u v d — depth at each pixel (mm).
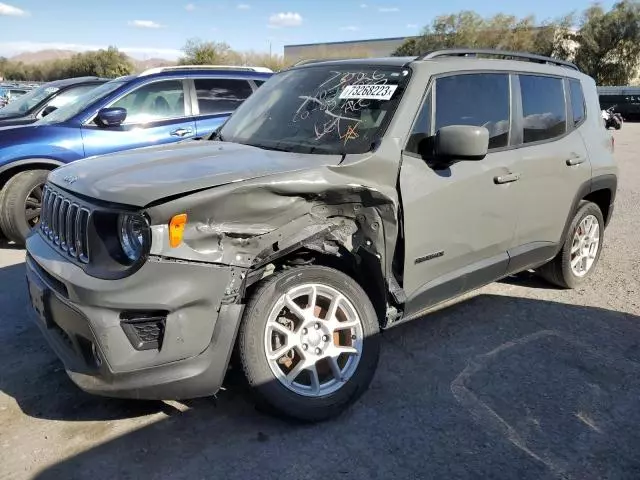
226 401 3359
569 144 4703
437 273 3717
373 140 3408
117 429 3104
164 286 2684
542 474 2836
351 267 3350
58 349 2986
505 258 4203
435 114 3688
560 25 45000
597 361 3924
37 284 3107
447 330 4344
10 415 3215
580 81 5090
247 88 7773
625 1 42219
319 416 3109
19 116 8859
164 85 7203
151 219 2670
